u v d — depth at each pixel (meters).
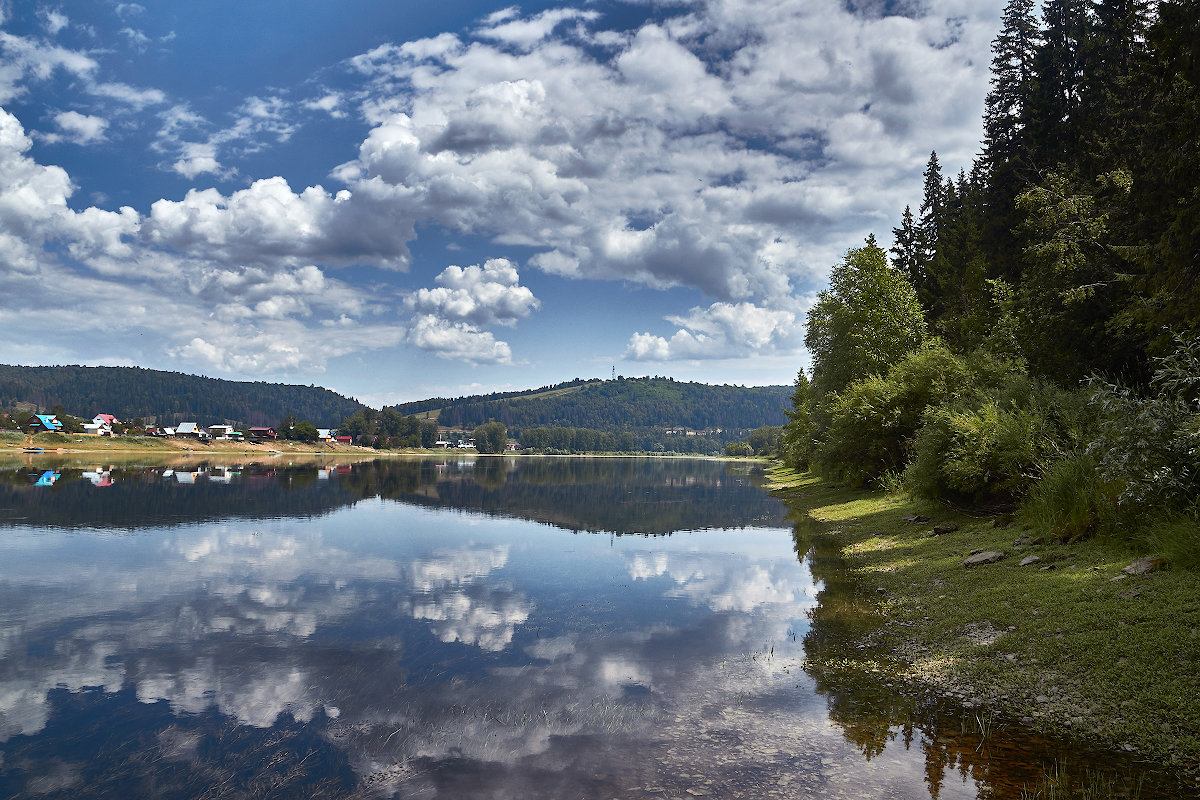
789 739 8.10
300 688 10.12
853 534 24.72
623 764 7.51
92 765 7.62
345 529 28.84
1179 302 19.53
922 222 55.09
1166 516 12.27
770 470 109.00
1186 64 19.28
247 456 147.00
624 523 32.62
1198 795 6.46
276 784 7.14
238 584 17.56
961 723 8.41
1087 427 18.36
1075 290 25.25
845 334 43.56
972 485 20.69
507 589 17.34
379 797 6.82
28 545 22.94
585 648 12.16
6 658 11.53
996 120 41.41
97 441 139.25
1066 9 36.34
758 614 14.59
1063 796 6.53
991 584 13.42
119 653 11.83
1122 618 9.94
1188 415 12.66
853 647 11.77
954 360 29.94
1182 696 7.90
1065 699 8.59
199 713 9.17
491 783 7.09
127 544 23.44
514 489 57.94
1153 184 22.42
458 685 10.23
